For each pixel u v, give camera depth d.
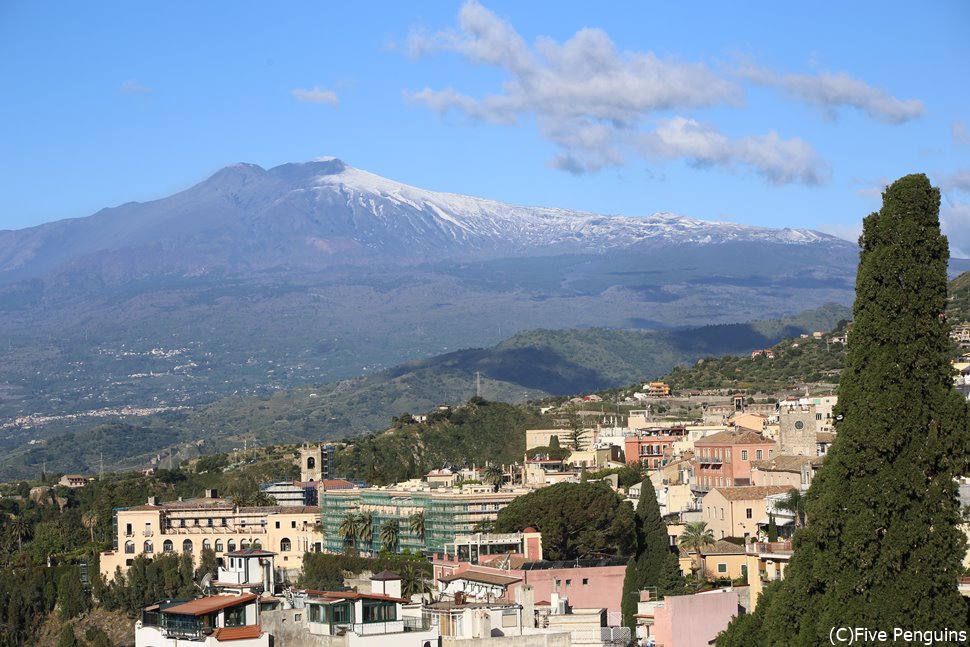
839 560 133.38
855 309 137.38
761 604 160.50
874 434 132.50
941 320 135.38
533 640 160.00
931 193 136.88
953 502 133.25
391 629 155.50
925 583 129.75
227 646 147.50
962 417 132.62
